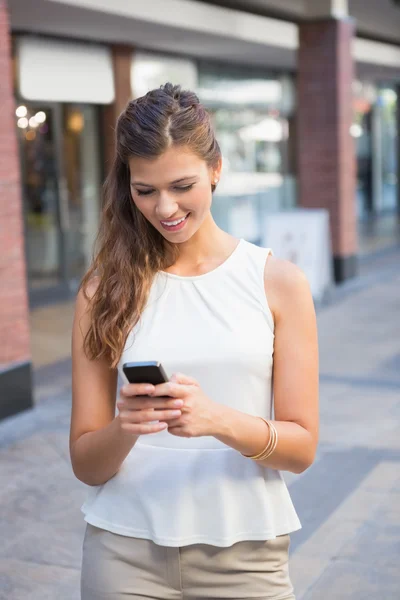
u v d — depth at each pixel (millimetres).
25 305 6113
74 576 3654
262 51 12883
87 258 11625
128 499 1686
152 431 1443
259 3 10797
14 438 5555
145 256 1700
